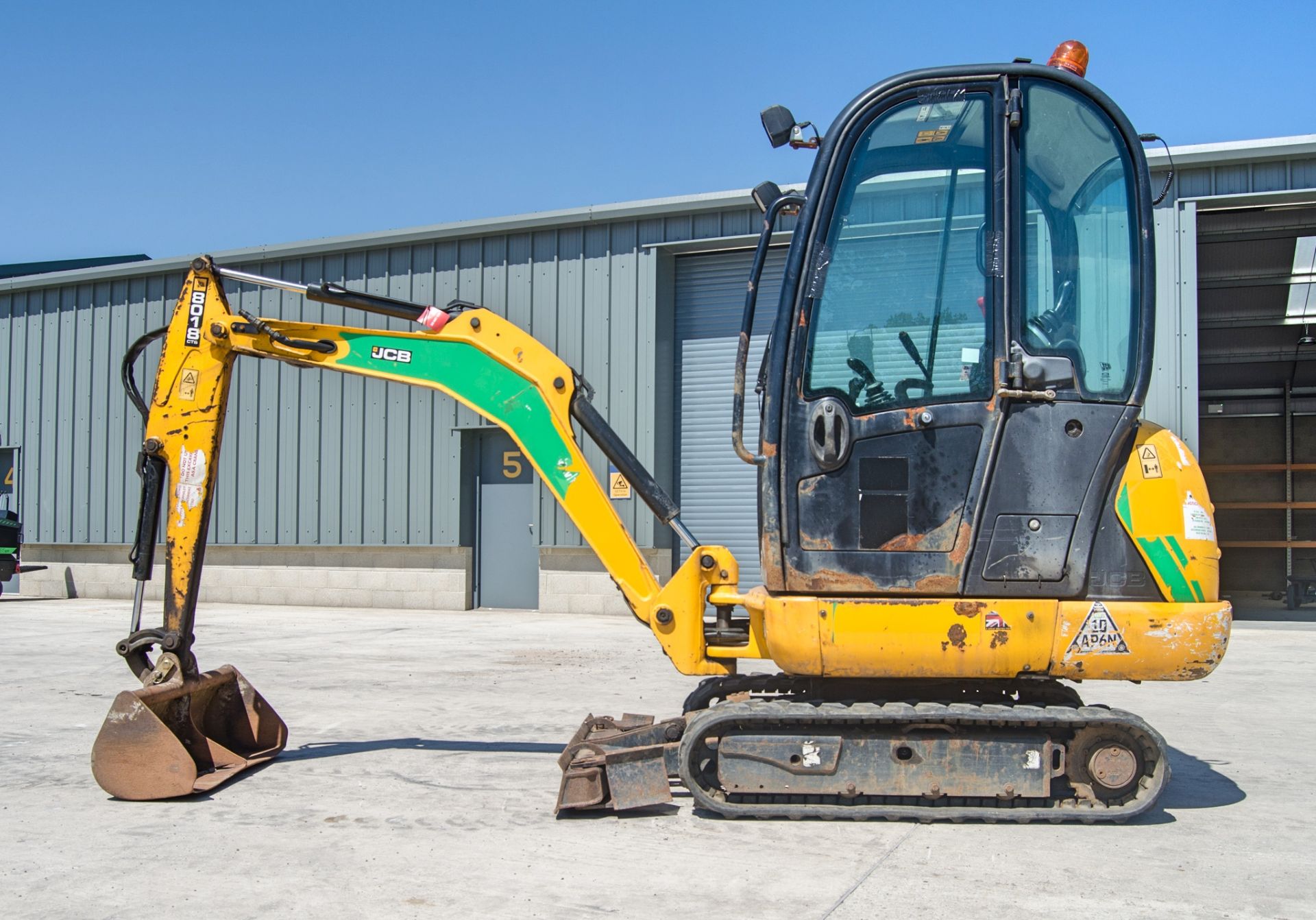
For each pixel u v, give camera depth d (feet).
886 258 15.93
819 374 15.89
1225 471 63.98
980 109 15.96
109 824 15.89
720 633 17.46
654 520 48.52
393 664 33.14
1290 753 21.34
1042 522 15.40
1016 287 15.60
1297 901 12.76
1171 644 15.07
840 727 15.69
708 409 49.60
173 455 19.24
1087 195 15.85
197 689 19.01
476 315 18.75
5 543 56.24
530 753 20.71
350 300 18.99
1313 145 40.22
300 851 14.56
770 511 15.79
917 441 15.60
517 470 51.75
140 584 19.30
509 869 13.76
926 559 15.46
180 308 19.42
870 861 14.05
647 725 18.78
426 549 52.47
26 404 61.11
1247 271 47.96
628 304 49.11
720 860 14.08
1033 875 13.55
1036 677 15.49
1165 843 15.02
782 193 16.99
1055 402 15.52
